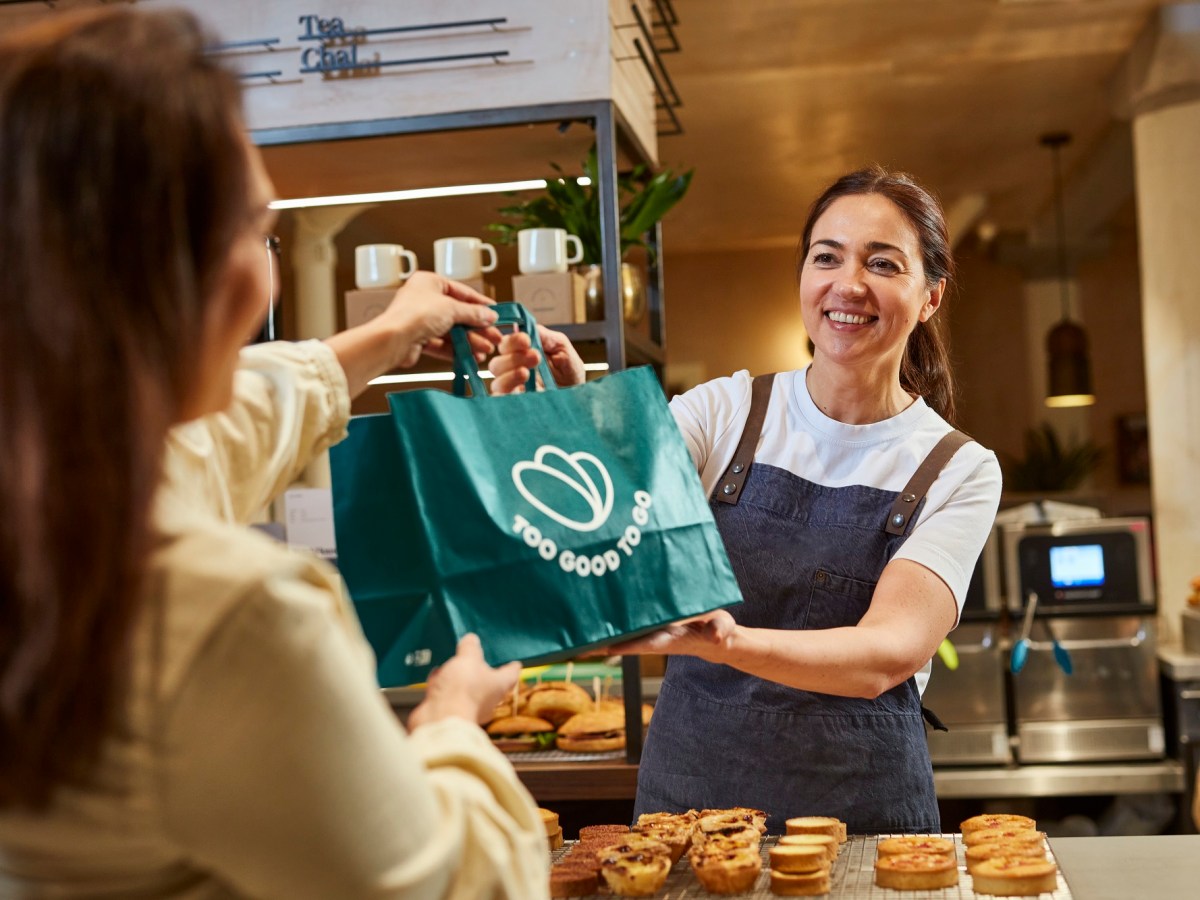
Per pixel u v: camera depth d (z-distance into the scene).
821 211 1.78
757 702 1.66
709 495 1.80
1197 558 4.97
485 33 2.87
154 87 0.58
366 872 0.62
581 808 2.97
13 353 0.55
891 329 1.69
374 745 0.63
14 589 0.55
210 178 0.60
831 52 5.07
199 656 0.59
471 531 1.02
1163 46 4.82
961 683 4.04
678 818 1.48
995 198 8.02
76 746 0.57
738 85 5.40
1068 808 4.23
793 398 1.80
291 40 2.91
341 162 3.09
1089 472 9.23
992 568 4.05
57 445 0.55
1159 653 4.33
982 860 1.28
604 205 2.84
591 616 1.06
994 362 9.79
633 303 3.09
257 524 2.93
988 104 5.84
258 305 0.65
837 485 1.74
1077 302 9.73
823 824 1.42
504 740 3.06
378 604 1.01
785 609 1.72
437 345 1.27
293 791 0.60
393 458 1.03
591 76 2.83
